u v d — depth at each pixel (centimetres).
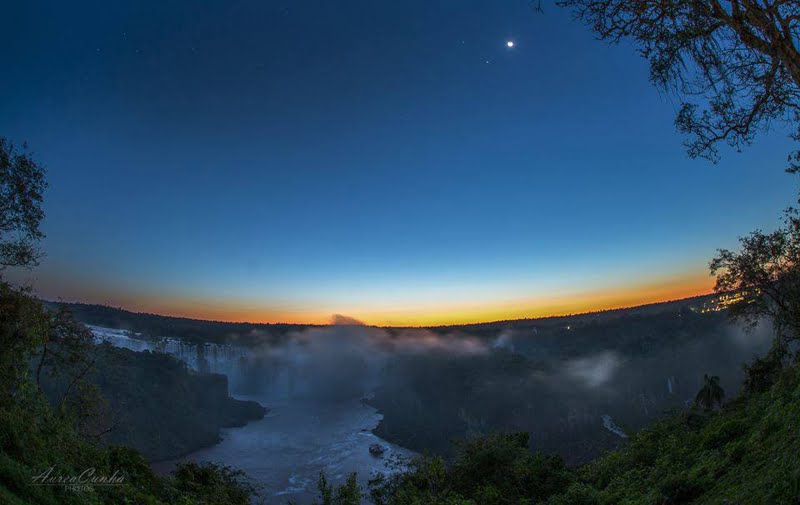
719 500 1377
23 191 1997
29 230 2027
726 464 1703
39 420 1736
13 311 1848
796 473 1034
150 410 17562
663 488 1791
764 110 943
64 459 1612
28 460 1362
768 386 3353
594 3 912
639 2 877
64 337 2675
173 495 2125
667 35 898
